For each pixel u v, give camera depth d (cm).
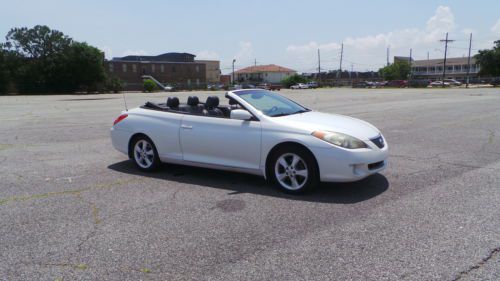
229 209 478
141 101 3338
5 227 437
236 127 571
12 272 336
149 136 662
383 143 553
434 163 696
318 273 320
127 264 344
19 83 7112
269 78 12606
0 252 375
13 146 970
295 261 340
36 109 2428
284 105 629
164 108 681
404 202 485
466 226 404
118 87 7788
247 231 409
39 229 429
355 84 9350
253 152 555
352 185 566
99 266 342
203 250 367
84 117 1748
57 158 810
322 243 374
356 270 322
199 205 496
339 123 548
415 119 1402
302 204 490
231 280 313
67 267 342
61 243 391
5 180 640
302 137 516
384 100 2712
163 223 437
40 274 331
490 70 7962
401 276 311
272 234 399
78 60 7256
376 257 343
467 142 906
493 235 381
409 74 11844
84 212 479
